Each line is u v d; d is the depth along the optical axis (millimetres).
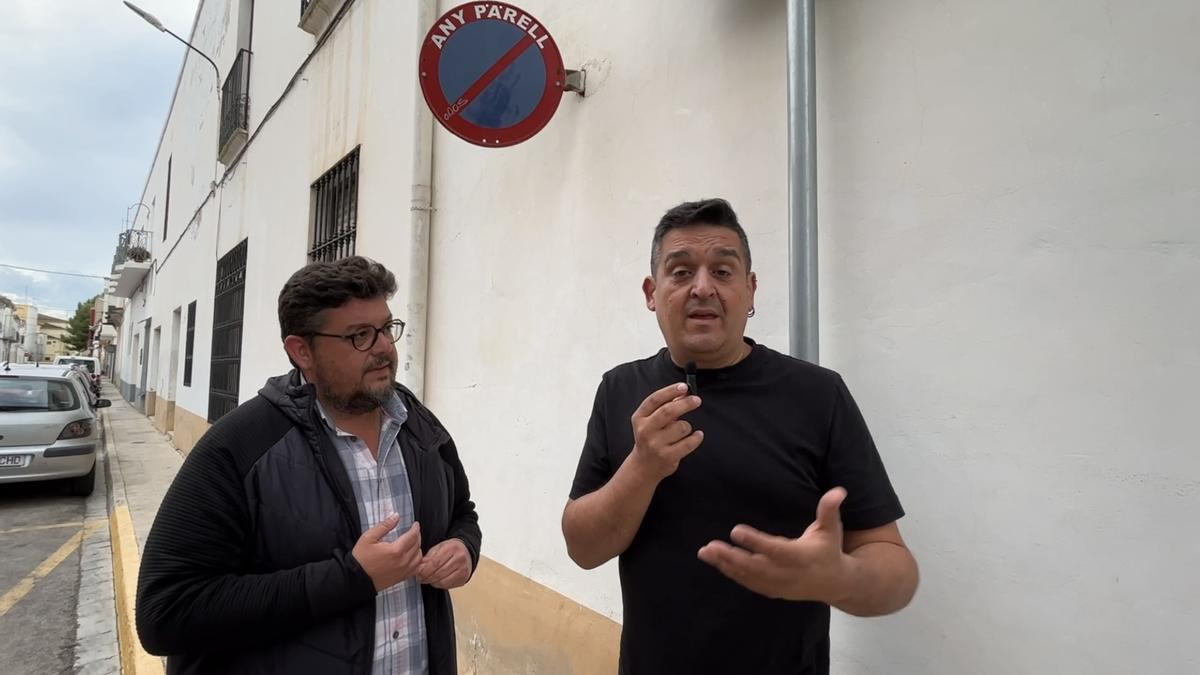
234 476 1341
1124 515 1226
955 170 1505
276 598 1256
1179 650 1154
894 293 1605
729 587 1250
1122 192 1256
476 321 3428
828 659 1319
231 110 8703
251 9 9328
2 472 7082
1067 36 1344
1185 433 1163
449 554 1548
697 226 1369
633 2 2551
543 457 2852
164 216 17641
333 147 5434
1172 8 1215
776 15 1963
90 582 5160
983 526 1416
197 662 1307
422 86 2504
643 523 1332
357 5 5133
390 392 1526
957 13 1523
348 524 1410
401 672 1504
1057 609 1301
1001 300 1412
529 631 2799
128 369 26766
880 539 1208
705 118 2184
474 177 3539
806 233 1670
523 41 2621
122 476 9086
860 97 1715
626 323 2443
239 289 8141
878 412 1618
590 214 2676
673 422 1183
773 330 1893
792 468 1251
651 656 1296
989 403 1420
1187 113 1188
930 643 1485
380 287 1520
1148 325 1214
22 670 3695
